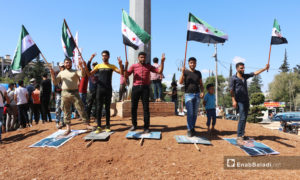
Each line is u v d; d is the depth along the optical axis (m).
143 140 4.62
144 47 8.39
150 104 7.31
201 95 5.05
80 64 5.12
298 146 4.84
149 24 8.59
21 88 7.65
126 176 3.31
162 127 5.71
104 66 5.26
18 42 5.79
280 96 54.53
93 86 6.39
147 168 3.54
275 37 5.11
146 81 5.06
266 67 4.91
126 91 8.23
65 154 4.11
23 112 7.66
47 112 8.16
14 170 3.60
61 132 5.51
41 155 4.14
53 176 3.36
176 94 8.80
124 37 5.21
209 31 5.05
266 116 49.19
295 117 18.02
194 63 4.99
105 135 4.86
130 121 6.41
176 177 3.25
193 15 5.11
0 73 39.19
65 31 6.23
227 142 4.77
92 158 3.91
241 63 4.78
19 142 5.12
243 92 4.73
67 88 5.20
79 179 3.25
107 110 5.27
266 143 4.87
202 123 6.44
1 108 5.63
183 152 4.13
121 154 4.03
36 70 35.62
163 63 4.93
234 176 3.31
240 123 4.77
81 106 5.38
